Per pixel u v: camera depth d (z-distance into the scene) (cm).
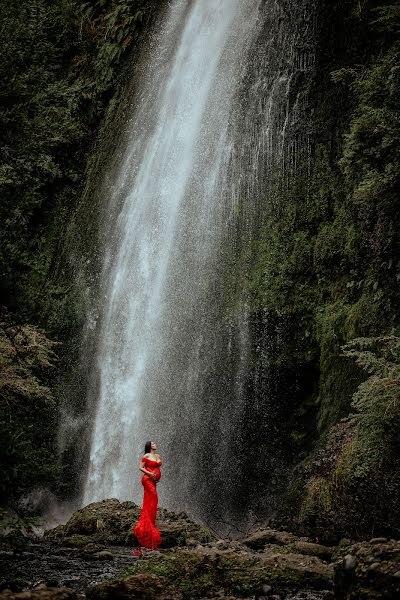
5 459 880
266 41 2083
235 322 1817
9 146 977
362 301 1438
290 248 1786
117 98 2503
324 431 1420
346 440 1279
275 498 1603
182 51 2377
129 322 2105
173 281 2042
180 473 1798
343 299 1555
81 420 2081
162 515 1402
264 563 763
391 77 1296
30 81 1022
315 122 1848
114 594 653
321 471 1281
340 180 1714
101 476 1967
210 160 2109
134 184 2295
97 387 2095
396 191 1275
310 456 1374
